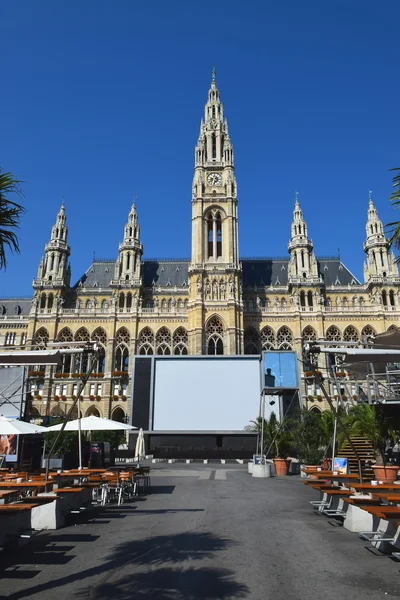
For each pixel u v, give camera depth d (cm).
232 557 1219
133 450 5597
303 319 8962
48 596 938
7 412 3622
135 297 9212
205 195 9612
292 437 3944
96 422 2809
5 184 1338
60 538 1450
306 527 1600
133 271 9531
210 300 8762
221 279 8925
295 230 9712
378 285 9050
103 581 1030
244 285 9681
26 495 1995
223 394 5672
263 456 3706
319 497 2334
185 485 2891
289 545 1348
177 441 5609
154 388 5756
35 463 3678
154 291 9569
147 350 8950
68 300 9612
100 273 10344
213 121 10356
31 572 1100
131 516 1830
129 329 8994
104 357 8969
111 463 4038
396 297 8994
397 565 1153
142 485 2853
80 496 2011
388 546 1288
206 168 9862
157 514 1869
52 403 8319
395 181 1505
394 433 3039
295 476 3566
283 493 2505
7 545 1357
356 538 1438
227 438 5584
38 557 1230
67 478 2162
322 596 938
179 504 2128
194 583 1012
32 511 1617
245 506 2061
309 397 7869
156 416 5656
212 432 5534
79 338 9056
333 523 1673
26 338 9375
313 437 3841
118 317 9069
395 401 3005
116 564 1160
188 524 1652
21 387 3675
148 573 1085
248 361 5769
